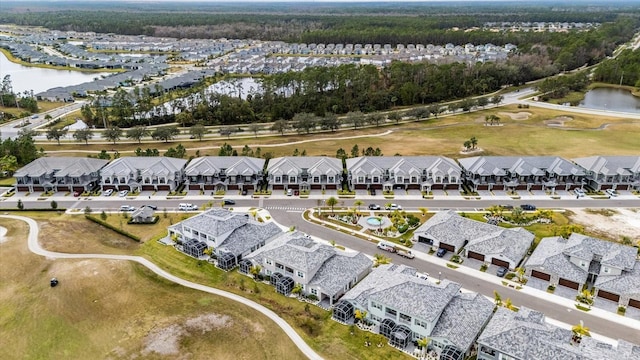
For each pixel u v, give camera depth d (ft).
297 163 444.55
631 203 402.52
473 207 398.01
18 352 233.55
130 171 431.43
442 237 329.72
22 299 271.28
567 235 334.65
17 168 479.82
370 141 580.71
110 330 248.73
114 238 345.10
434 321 233.35
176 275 297.94
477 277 295.28
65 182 428.97
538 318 237.66
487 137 593.83
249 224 339.16
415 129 636.48
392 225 360.48
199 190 435.53
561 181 436.76
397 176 430.20
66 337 243.81
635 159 436.35
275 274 288.71
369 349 233.96
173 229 344.49
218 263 306.96
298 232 328.49
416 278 262.06
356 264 290.56
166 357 228.84
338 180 435.12
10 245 327.26
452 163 444.14
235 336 242.37
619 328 247.50
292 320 255.29
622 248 290.97
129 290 280.72
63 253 319.47
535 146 552.82
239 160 447.01
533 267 292.81
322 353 231.09
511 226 361.71
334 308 255.91
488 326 230.07
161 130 583.58
